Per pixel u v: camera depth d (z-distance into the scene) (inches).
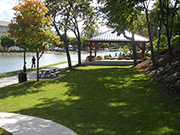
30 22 569.0
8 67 1289.4
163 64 626.2
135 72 689.0
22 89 534.6
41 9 587.8
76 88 520.1
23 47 587.8
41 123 280.8
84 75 721.6
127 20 745.0
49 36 593.6
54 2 860.0
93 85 535.8
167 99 339.3
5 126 266.4
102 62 1209.4
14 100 434.3
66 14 914.1
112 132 241.4
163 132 229.3
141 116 282.7
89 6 919.0
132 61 1171.3
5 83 634.2
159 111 293.1
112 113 308.3
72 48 4512.8
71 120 293.7
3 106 391.5
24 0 610.5
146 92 403.9
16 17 578.9
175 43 737.6
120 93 426.0
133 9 676.1
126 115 292.8
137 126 253.1
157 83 455.5
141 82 498.3
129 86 476.4
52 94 474.6
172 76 431.2
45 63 1595.7
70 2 889.5
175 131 229.0
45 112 338.6
